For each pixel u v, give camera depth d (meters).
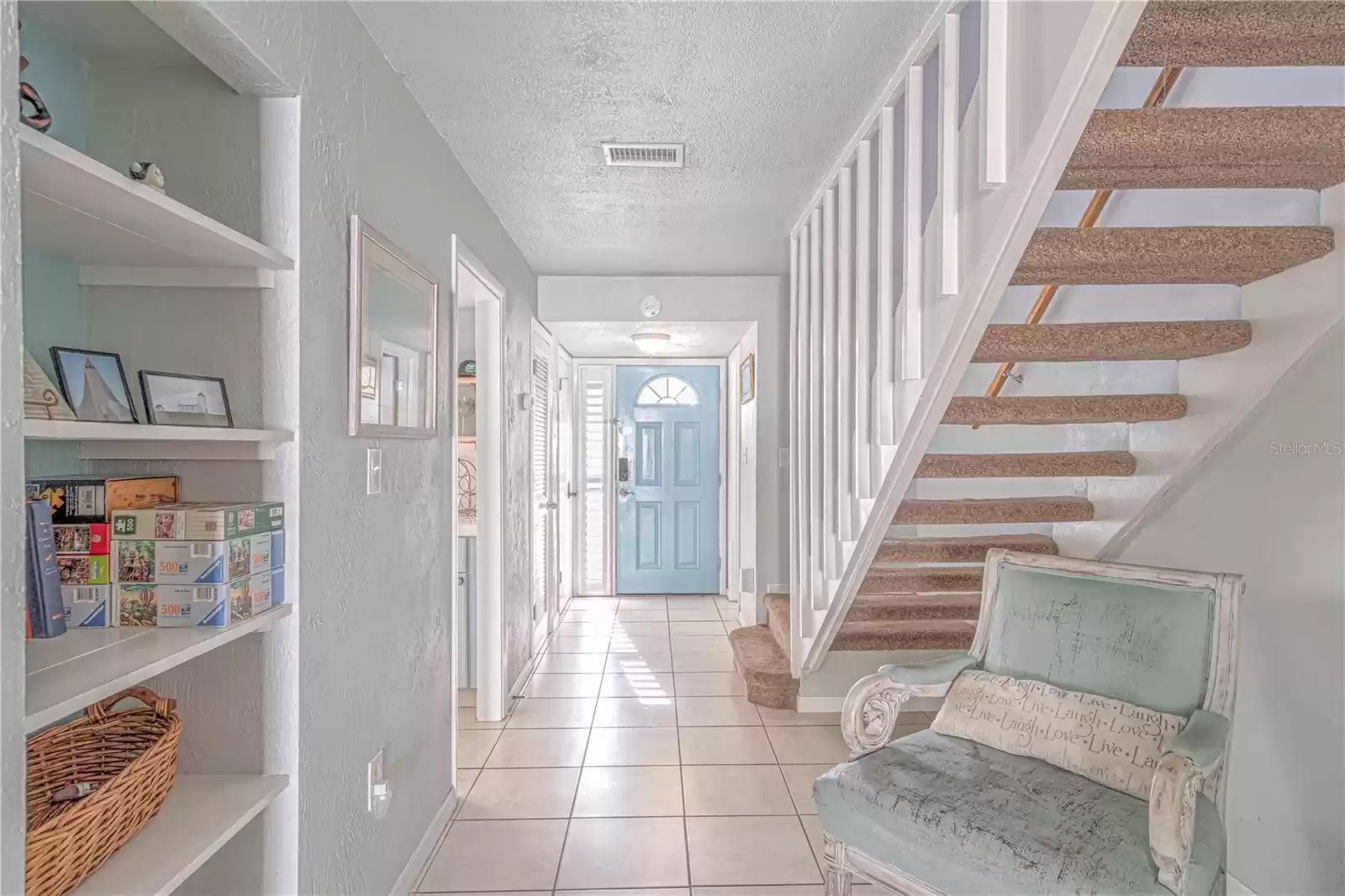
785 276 4.20
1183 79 2.01
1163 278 1.84
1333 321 1.64
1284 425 1.86
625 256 3.80
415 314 2.05
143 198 0.98
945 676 2.04
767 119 2.26
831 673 3.40
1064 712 1.78
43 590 1.13
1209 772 1.38
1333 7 1.21
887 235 2.17
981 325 1.71
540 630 4.37
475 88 2.04
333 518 1.57
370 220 1.78
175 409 1.25
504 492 3.29
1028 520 2.56
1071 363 2.81
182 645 1.11
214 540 1.20
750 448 4.52
